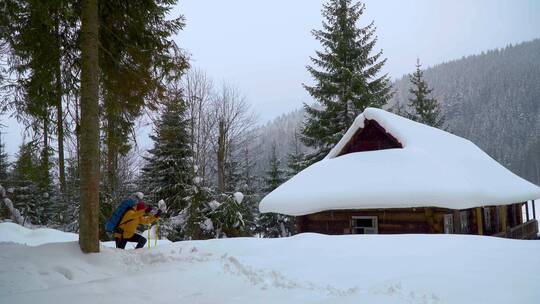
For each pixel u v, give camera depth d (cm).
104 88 951
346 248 741
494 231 1777
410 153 1528
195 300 495
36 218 2683
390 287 489
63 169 1259
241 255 752
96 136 757
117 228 830
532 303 412
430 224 1329
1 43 823
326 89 2808
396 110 4331
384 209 1434
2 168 2562
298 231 1581
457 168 1523
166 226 2048
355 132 1786
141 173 2520
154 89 922
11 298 484
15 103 892
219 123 2753
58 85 906
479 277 505
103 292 518
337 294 491
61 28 884
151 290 540
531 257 597
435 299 443
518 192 1817
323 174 1609
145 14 895
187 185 2239
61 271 626
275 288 537
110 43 908
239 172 3503
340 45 2803
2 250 678
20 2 762
